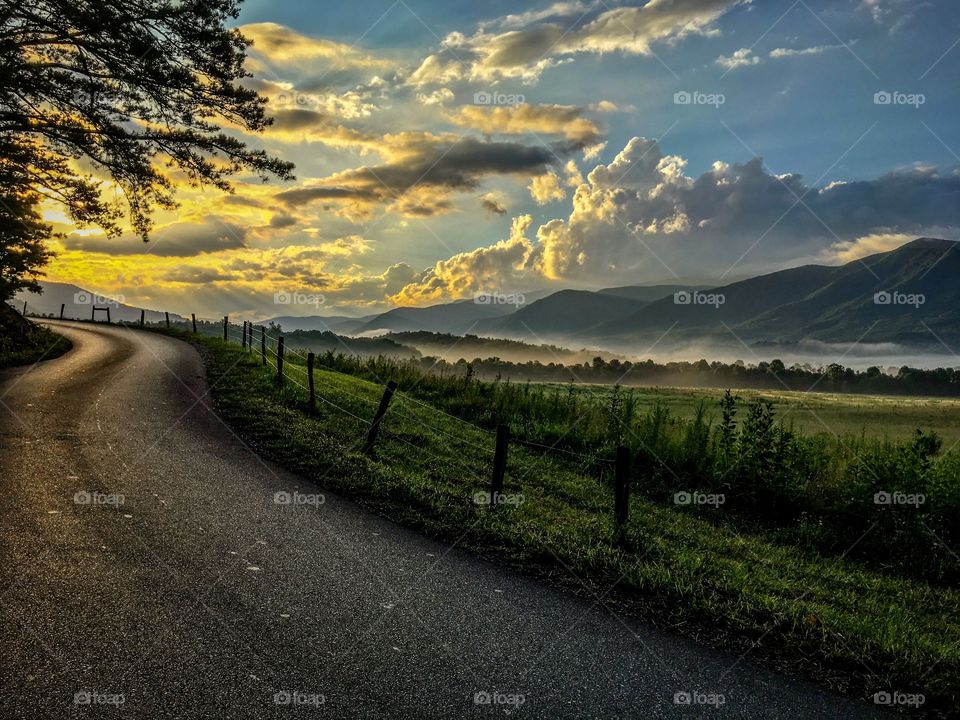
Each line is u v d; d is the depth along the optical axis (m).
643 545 8.23
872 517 10.30
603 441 14.34
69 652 4.48
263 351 23.84
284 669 4.52
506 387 19.42
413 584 6.28
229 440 12.05
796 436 12.27
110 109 19.00
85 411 13.71
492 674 4.75
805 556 9.50
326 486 9.64
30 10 17.11
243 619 5.19
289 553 6.76
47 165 20.12
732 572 7.80
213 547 6.70
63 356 25.58
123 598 5.35
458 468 11.80
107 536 6.72
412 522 8.29
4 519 6.94
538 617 5.83
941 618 7.61
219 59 18.66
